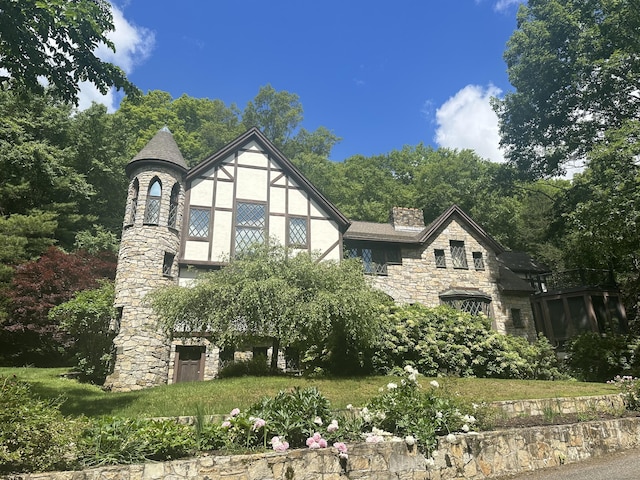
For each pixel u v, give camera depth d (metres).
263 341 13.53
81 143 24.34
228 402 9.05
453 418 6.62
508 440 6.61
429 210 31.58
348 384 11.20
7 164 20.33
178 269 16.62
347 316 12.23
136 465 4.71
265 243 14.55
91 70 9.79
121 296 15.06
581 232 18.41
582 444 7.32
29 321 15.68
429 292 20.22
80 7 8.71
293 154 35.59
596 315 21.48
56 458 4.66
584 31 21.20
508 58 24.08
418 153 39.25
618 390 10.87
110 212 25.67
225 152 18.62
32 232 19.19
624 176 16.48
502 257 25.28
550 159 22.88
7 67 9.26
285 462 5.17
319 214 19.25
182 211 17.47
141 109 31.30
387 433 6.12
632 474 5.96
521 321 21.19
